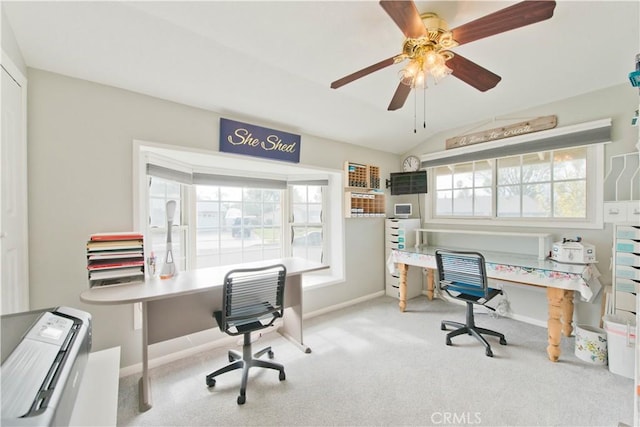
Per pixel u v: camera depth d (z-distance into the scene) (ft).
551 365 6.52
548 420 4.81
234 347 7.72
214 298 6.65
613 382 5.82
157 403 5.36
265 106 7.66
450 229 11.19
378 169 11.88
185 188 8.73
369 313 10.09
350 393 5.61
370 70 4.85
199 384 5.97
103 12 4.52
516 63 6.38
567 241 7.70
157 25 4.88
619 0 4.45
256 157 8.17
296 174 11.06
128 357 6.26
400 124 10.14
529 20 3.61
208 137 7.33
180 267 8.55
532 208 9.18
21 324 2.62
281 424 4.82
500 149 9.51
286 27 5.02
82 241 5.66
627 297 6.47
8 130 4.36
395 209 11.96
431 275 11.59
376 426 4.74
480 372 6.27
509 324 8.96
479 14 4.73
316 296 10.00
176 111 6.81
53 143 5.35
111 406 2.61
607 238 7.59
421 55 4.47
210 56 5.73
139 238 5.81
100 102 5.82
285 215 11.17
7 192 4.35
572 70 6.68
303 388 5.79
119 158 6.04
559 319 6.66
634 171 6.99
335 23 4.93
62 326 2.75
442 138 11.21
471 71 4.97
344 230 10.90
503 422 4.78
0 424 1.50
